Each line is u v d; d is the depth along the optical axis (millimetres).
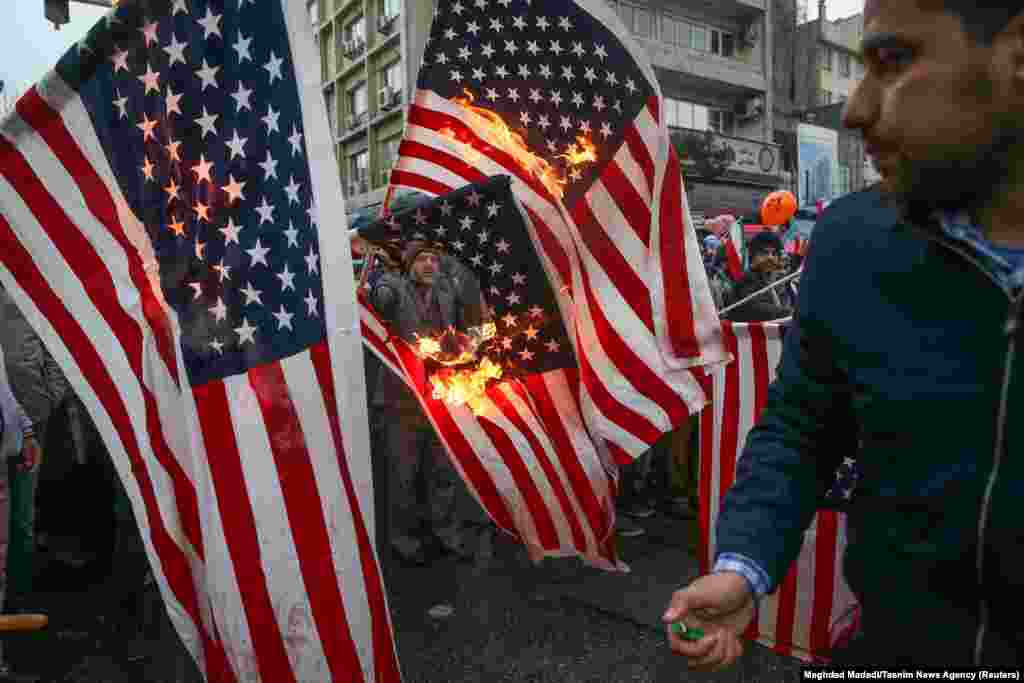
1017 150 827
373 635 1948
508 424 2844
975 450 866
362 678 1920
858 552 1011
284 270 1930
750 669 2928
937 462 896
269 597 1848
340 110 26016
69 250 1894
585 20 2832
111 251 1904
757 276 5051
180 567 1879
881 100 860
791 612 2375
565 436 2797
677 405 2713
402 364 3018
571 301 2855
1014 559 847
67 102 1878
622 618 3416
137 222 1908
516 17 2852
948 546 890
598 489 2783
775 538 1085
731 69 21938
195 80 1912
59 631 3293
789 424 1152
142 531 1858
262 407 1881
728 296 5352
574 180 2852
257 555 1846
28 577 3465
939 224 888
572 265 2859
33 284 1867
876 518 980
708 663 1033
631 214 2816
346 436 1935
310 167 1934
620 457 2756
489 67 2869
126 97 1896
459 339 2932
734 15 22359
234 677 1846
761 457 1154
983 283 870
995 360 854
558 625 3357
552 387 2803
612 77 2838
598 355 2801
